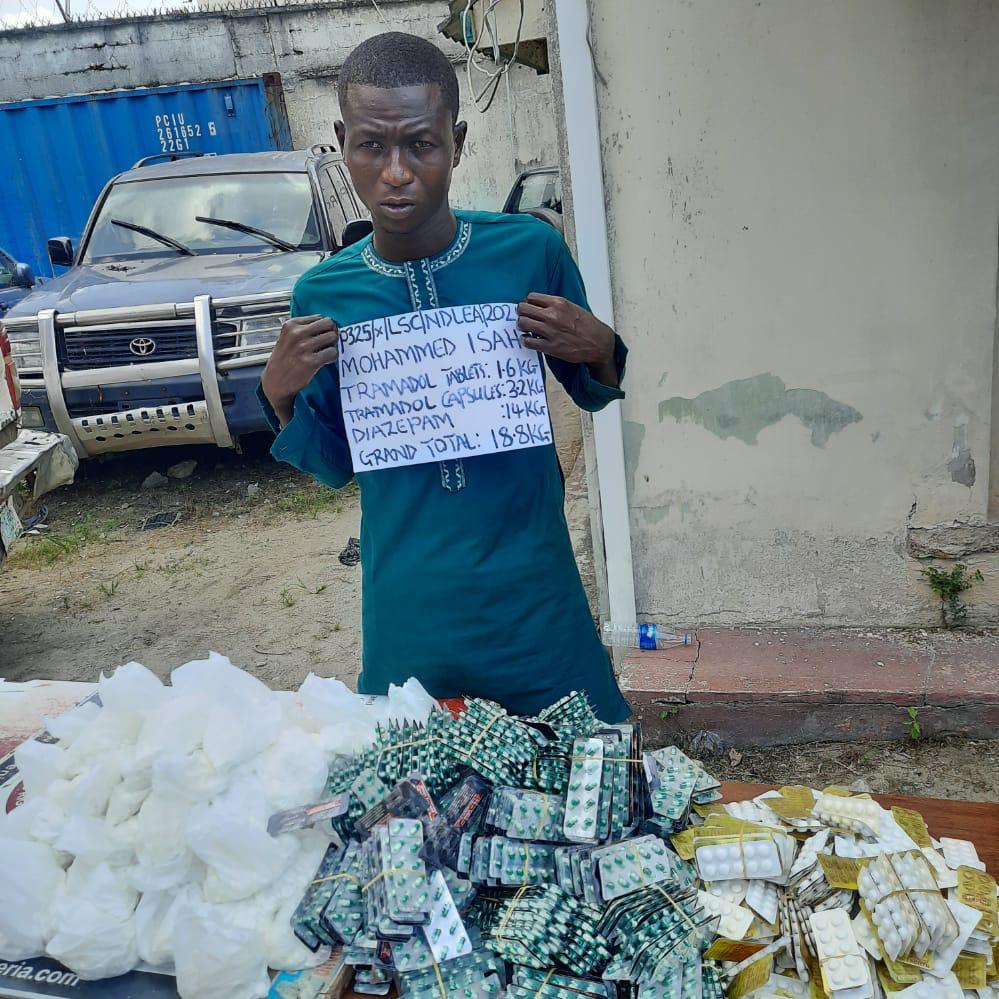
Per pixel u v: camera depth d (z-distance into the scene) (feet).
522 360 4.99
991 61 8.25
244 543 17.33
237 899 3.65
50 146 33.32
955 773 8.93
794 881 3.80
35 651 13.80
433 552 5.16
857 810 4.07
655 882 3.63
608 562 10.43
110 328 17.20
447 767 4.11
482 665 5.28
